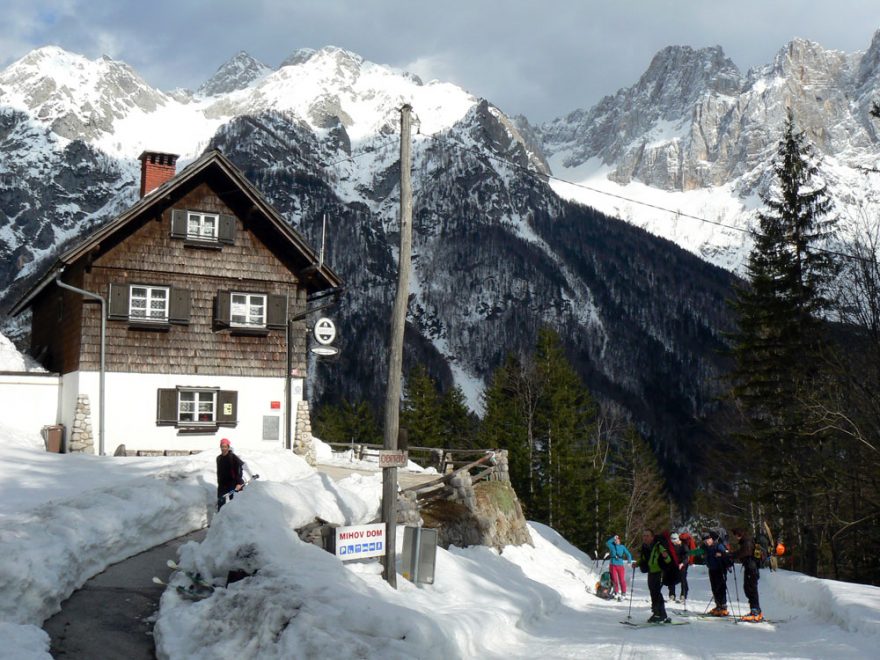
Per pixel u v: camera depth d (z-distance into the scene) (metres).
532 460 54.53
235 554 12.23
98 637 10.82
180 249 31.52
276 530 12.92
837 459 30.58
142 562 14.25
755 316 37.69
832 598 16.38
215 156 31.34
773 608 19.80
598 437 58.31
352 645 9.93
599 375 164.12
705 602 21.98
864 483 28.70
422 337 181.75
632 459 62.47
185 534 16.75
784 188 37.97
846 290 30.53
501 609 14.88
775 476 34.69
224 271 32.09
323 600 10.85
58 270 30.12
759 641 13.76
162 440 30.55
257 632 10.36
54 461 23.61
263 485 14.67
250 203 32.09
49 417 32.56
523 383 58.69
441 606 13.93
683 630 15.45
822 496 32.03
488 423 60.06
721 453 41.25
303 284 33.44
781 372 36.19
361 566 14.73
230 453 17.42
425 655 10.45
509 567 21.38
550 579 24.00
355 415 78.56
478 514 23.73
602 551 53.84
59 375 32.91
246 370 32.06
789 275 36.50
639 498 57.88
